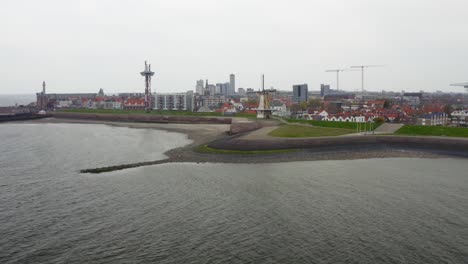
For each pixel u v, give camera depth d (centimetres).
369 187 5712
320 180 6162
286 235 3966
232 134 12650
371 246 3694
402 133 10519
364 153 8450
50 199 5203
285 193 5438
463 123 15725
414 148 8838
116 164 7675
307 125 13075
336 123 12700
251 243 3791
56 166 7425
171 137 12450
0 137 12406
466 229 4069
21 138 12138
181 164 7562
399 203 4938
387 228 4116
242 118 16662
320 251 3603
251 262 3412
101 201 5112
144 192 5547
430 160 7769
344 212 4619
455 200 5044
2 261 3434
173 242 3825
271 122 14025
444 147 8638
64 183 6062
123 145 10488
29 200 5156
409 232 4006
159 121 18475
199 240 3869
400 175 6462
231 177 6431
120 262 3425
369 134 10056
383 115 15938
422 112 17212
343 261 3409
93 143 10919
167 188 5759
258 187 5778
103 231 4097
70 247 3719
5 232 4072
